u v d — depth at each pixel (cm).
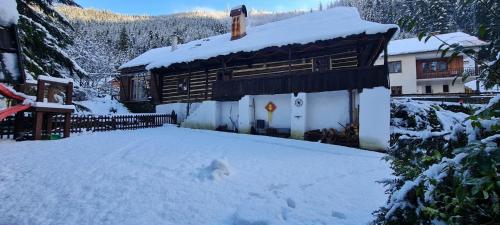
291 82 1524
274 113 1631
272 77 1582
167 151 1012
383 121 1269
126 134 1426
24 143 1087
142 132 1545
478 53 180
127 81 2680
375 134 1274
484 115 157
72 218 487
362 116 1314
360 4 6900
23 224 463
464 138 216
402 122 1518
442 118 293
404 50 3086
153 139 1277
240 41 1922
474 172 154
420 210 224
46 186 631
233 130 1775
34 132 1166
